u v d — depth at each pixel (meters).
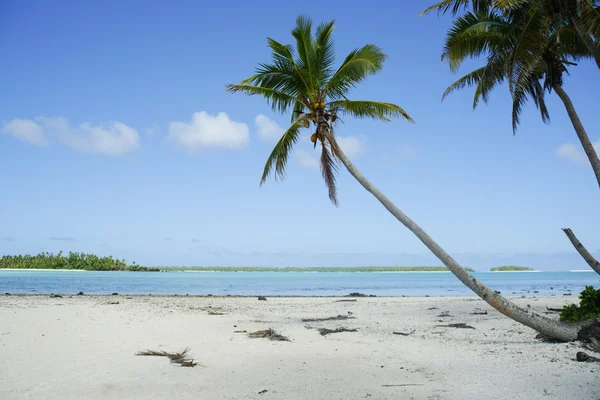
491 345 10.36
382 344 10.80
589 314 10.80
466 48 14.24
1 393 6.34
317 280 104.38
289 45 13.25
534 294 36.97
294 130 14.48
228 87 13.52
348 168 12.45
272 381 7.21
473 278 10.16
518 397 6.22
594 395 6.18
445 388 6.76
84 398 6.16
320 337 12.02
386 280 107.62
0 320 13.77
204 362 8.55
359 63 13.27
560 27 12.97
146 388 6.65
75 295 30.58
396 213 11.22
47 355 8.93
